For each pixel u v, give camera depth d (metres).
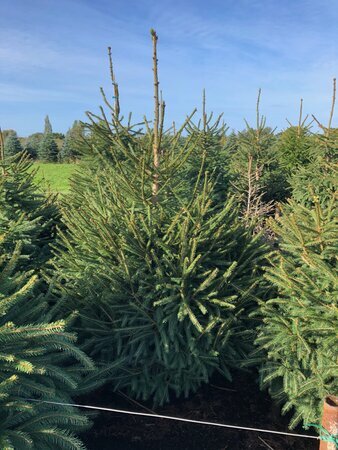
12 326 3.05
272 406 4.43
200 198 4.46
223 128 10.18
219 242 4.48
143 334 4.29
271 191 12.06
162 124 4.50
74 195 6.48
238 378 4.91
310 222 4.12
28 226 5.35
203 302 4.36
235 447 3.88
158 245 4.38
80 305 4.51
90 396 4.52
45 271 5.19
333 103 9.82
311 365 3.66
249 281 4.47
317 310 3.69
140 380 4.37
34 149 54.03
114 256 4.45
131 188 4.53
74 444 3.04
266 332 4.22
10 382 2.85
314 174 9.45
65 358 3.91
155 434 4.02
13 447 2.75
